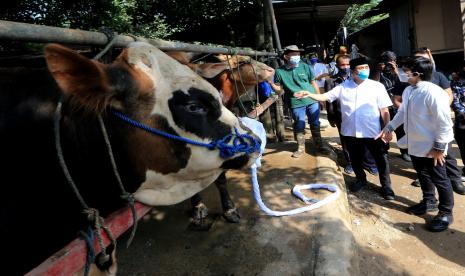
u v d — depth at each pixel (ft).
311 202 14.90
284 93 22.74
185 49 9.23
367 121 16.67
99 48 6.88
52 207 5.85
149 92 5.83
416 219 15.24
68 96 5.48
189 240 12.69
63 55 4.64
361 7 85.20
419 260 12.52
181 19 30.71
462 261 12.41
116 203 6.43
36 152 5.65
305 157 20.66
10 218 5.51
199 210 13.66
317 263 10.96
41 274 4.71
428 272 11.87
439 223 14.20
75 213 6.05
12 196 5.56
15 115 5.63
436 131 13.52
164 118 5.93
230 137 6.40
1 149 5.51
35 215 5.74
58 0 19.22
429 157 14.01
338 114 19.99
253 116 15.19
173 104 5.97
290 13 36.96
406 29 45.88
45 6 18.90
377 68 20.70
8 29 4.55
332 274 10.39
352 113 17.03
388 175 16.98
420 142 14.20
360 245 13.42
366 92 16.74
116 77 5.45
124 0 25.21
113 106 5.65
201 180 6.86
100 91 5.24
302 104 20.51
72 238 6.15
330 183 16.65
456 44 40.55
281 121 25.25
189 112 6.07
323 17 41.09
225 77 14.53
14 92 5.79
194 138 6.15
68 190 5.87
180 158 6.21
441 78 16.75
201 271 11.11
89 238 5.40
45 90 5.86
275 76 21.43
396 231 14.38
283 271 10.80
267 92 20.03
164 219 14.16
